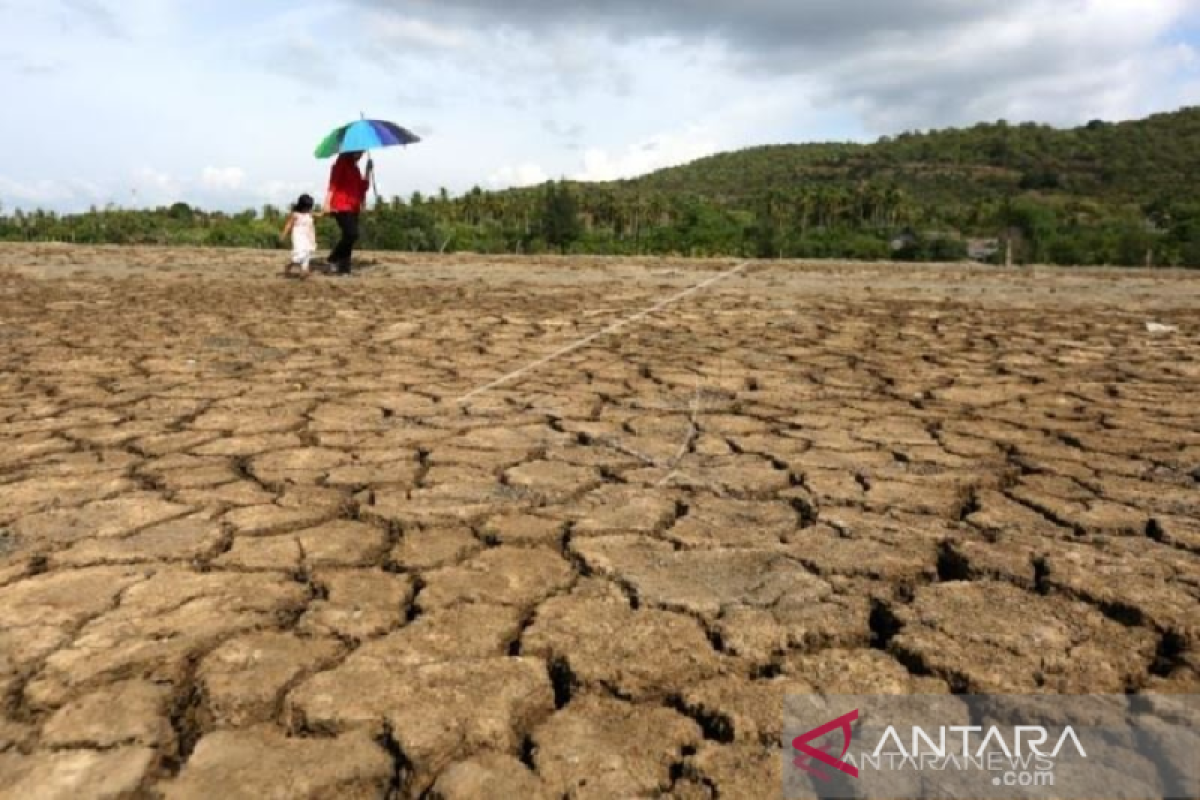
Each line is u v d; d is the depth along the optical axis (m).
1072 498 3.11
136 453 3.52
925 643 2.09
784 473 3.36
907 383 5.14
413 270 13.06
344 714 1.79
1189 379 5.38
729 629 2.15
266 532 2.74
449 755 1.69
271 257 15.03
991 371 5.56
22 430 3.83
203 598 2.28
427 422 4.03
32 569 2.46
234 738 1.73
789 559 2.57
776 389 4.90
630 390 4.79
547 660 2.03
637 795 1.59
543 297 9.35
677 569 2.50
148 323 6.91
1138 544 2.70
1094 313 8.98
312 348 5.91
